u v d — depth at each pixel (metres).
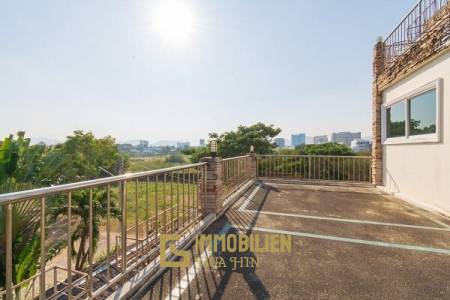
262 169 10.04
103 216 10.00
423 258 3.01
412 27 5.88
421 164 5.62
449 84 4.70
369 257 3.04
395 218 4.65
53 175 9.62
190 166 3.92
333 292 2.31
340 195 6.72
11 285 1.51
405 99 6.27
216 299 2.21
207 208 4.62
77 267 10.27
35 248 6.00
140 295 2.28
